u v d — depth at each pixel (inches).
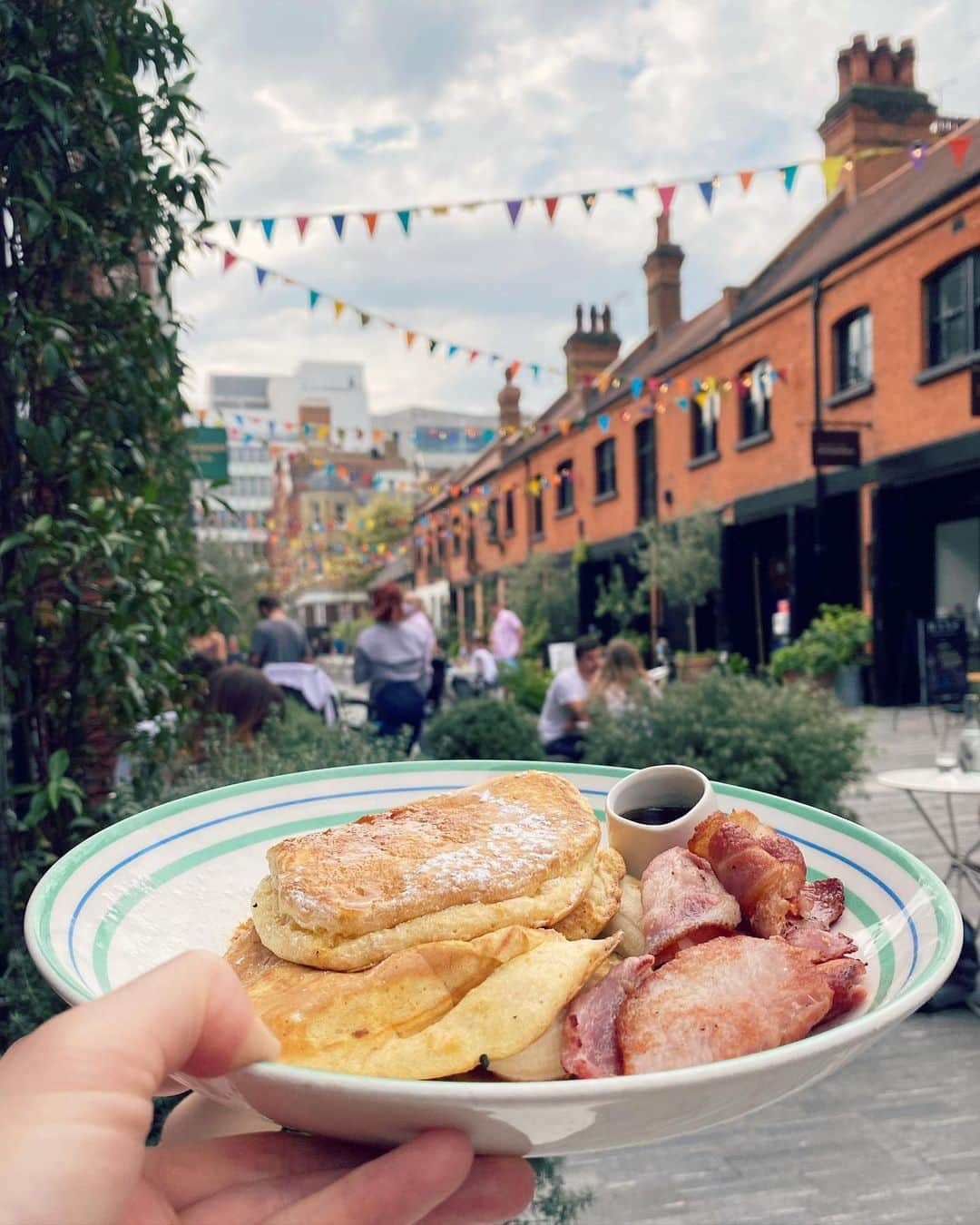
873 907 35.0
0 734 87.0
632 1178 102.9
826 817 40.7
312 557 1764.3
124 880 35.4
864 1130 110.1
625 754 179.9
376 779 47.7
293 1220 21.5
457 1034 27.0
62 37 89.0
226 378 3302.2
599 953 30.1
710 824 39.4
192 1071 23.2
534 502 1060.5
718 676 196.5
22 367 85.7
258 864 41.5
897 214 489.1
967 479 479.2
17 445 91.1
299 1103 21.6
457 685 450.3
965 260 451.5
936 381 465.1
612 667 231.8
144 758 107.7
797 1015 27.9
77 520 96.9
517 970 28.5
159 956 33.4
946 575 502.3
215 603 116.8
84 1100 20.8
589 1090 19.6
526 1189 26.0
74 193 93.1
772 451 603.8
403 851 34.0
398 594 282.8
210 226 103.3
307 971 30.7
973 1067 122.3
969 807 250.5
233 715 144.3
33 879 87.6
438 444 2999.5
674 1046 26.9
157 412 108.1
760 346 611.2
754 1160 105.5
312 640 1689.2
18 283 91.4
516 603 951.6
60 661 98.3
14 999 78.2
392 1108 20.5
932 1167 102.5
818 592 556.7
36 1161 19.8
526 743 212.7
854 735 183.0
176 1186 25.5
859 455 513.0
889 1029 23.0
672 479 732.0
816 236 648.4
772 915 34.3
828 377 545.6
